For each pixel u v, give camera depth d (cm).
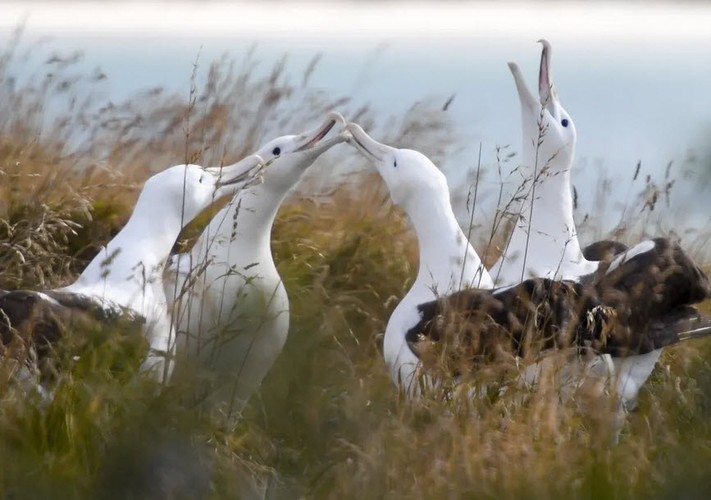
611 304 1089
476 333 1059
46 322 1002
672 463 922
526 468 904
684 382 1129
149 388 949
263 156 1209
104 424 903
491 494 881
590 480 883
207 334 1147
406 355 1099
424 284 1147
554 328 1068
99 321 1030
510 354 1035
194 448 893
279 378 1048
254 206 1191
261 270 1187
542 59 1259
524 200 1179
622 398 1066
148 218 1136
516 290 1081
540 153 1233
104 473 862
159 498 863
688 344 1209
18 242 1260
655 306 1106
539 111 1234
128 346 1002
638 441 984
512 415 998
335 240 1419
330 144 1202
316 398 1009
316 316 1220
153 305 1094
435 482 903
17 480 859
